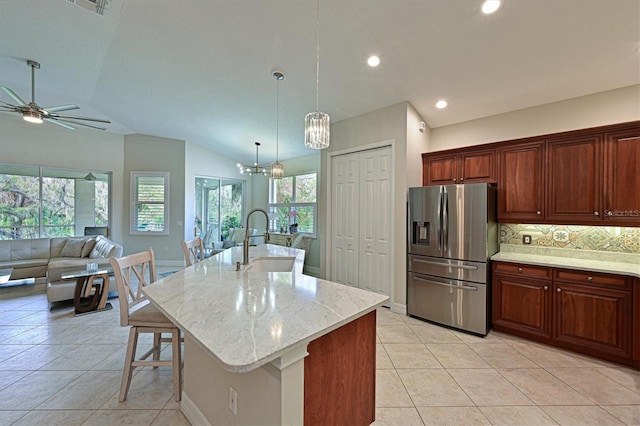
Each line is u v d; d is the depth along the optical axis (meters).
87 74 3.78
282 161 7.02
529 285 2.83
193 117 5.16
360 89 3.45
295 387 1.11
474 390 2.05
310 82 3.45
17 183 5.32
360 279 4.07
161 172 6.53
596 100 2.94
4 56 3.35
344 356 1.42
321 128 2.24
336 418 1.37
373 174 3.93
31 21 2.74
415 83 3.17
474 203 3.03
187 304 1.42
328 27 2.54
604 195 2.58
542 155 2.93
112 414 1.76
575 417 1.79
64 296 3.67
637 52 2.37
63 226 5.81
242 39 2.87
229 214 7.61
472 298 3.03
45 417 1.73
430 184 3.77
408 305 3.55
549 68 2.69
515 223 3.11
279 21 2.55
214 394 1.49
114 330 3.03
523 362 2.44
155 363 1.88
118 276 1.83
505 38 2.39
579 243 2.95
